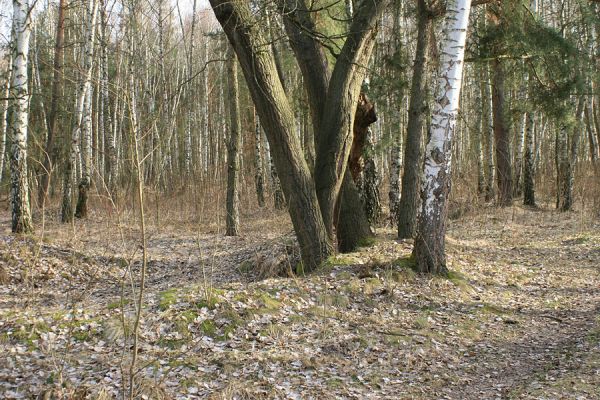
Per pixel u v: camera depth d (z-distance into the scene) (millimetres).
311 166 11820
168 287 9336
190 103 28906
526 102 14633
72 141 16062
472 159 26953
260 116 8844
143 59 21953
